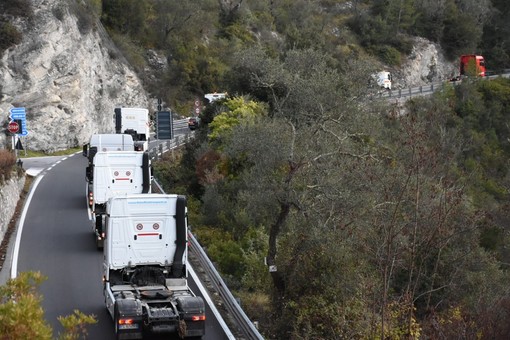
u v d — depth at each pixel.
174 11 103.94
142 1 99.31
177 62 100.00
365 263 28.56
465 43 141.25
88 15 76.81
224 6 119.56
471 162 66.88
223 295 25.25
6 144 61.88
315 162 33.00
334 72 50.28
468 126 80.00
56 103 67.12
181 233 23.47
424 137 32.34
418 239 28.91
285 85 51.34
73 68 68.94
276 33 123.62
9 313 10.21
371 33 131.00
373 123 43.81
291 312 27.88
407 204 30.28
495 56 142.12
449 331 26.58
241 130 36.50
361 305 26.41
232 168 45.53
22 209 38.97
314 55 57.84
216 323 23.16
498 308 29.31
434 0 141.50
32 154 63.88
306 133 35.31
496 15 147.12
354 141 41.72
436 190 30.98
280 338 27.33
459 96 87.81
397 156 36.41
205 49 104.19
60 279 27.12
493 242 46.97
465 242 34.72
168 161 55.09
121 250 23.11
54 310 23.59
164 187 45.38
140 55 97.25
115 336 21.02
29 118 64.69
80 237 33.53
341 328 25.98
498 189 63.88
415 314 33.19
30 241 32.56
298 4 130.25
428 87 93.56
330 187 31.22
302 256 29.11
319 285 28.22
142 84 93.50
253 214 35.28
